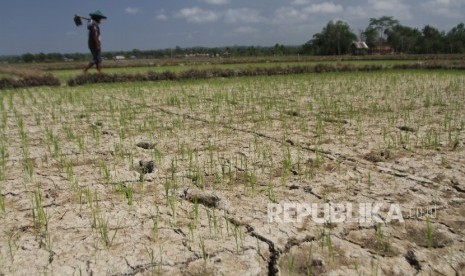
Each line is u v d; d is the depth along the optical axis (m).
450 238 2.26
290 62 33.19
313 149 4.11
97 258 2.10
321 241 2.24
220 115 6.22
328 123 5.46
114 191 3.02
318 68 17.23
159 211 2.65
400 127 5.09
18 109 7.18
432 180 3.16
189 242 2.24
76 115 6.44
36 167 3.64
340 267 2.00
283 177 3.13
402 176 3.25
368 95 8.48
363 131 4.91
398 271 1.97
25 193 3.00
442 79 12.42
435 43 72.69
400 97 8.05
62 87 11.58
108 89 10.62
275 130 5.06
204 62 36.19
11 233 2.38
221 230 2.38
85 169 3.57
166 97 8.65
